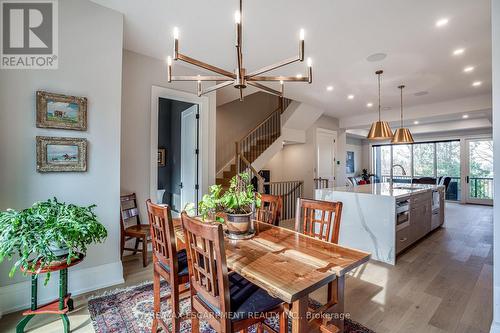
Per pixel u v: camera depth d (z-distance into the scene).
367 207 3.35
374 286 2.53
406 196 3.39
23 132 2.07
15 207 2.03
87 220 1.81
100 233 1.87
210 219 1.82
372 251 3.29
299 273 1.21
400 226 3.27
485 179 7.92
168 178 6.23
